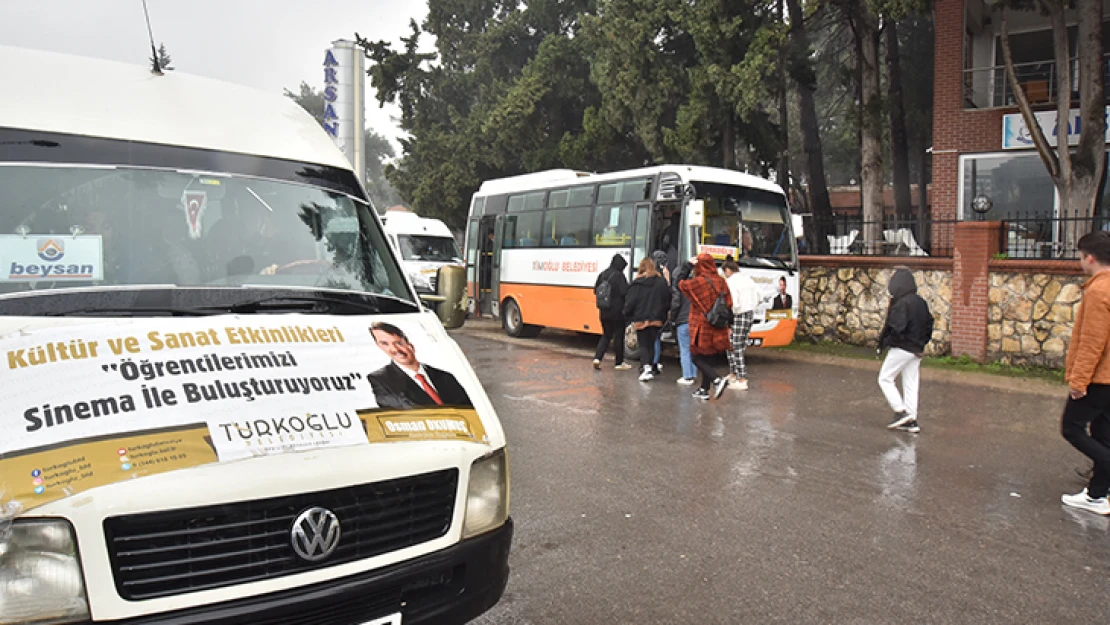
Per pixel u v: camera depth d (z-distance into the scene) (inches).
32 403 96.1
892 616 155.2
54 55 153.9
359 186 167.3
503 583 117.3
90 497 87.4
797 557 183.9
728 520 207.8
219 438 97.6
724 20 659.4
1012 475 252.4
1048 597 164.6
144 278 128.6
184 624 88.9
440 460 109.0
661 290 419.5
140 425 96.4
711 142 722.8
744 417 333.1
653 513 212.5
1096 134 498.6
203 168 146.9
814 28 777.6
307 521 96.9
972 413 344.8
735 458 268.2
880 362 485.1
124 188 137.2
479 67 1050.1
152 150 143.9
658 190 496.4
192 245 137.4
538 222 608.7
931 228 626.5
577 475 246.1
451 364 130.7
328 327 126.6
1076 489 238.5
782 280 486.9
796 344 565.0
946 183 701.9
